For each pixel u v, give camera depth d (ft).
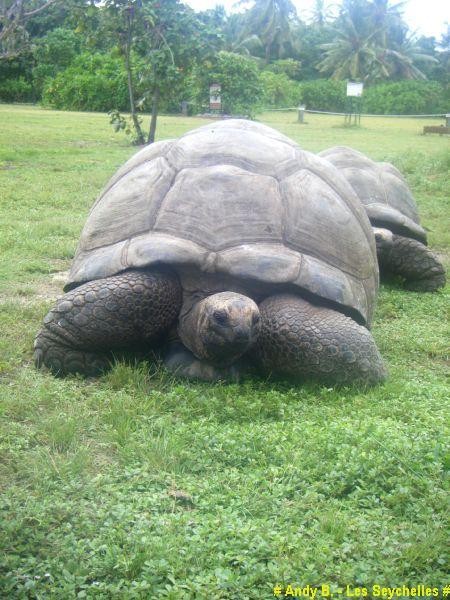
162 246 11.60
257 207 12.23
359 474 8.52
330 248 12.51
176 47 44.27
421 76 147.54
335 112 114.62
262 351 11.88
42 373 11.98
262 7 151.64
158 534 7.32
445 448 8.91
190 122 72.38
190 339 11.88
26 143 49.06
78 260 12.83
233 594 6.52
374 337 15.02
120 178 13.89
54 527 7.50
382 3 146.72
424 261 19.75
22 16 38.60
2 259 19.38
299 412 10.69
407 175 38.81
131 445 9.25
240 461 9.07
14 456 8.90
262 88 76.59
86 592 6.54
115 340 11.87
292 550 7.11
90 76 95.25
